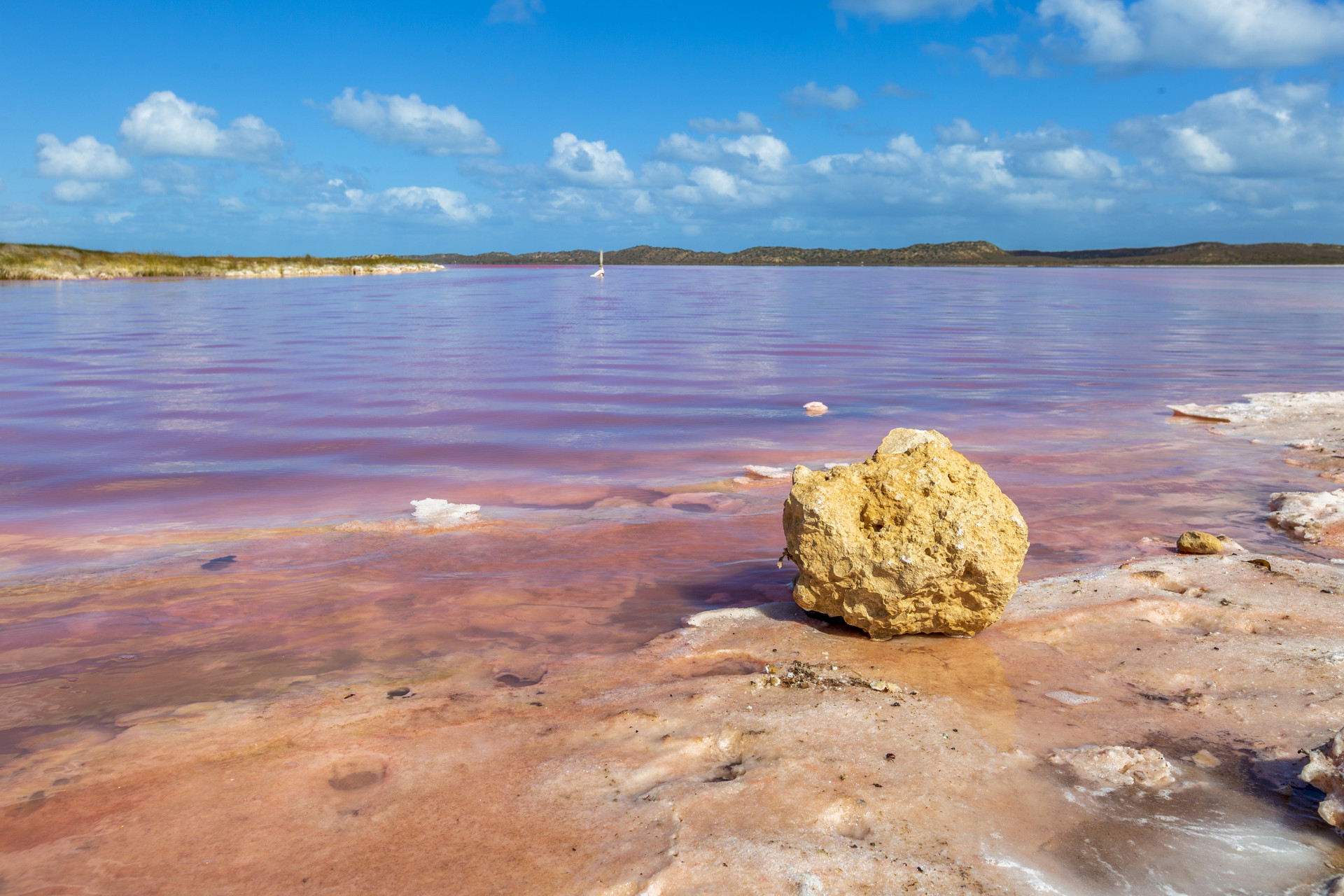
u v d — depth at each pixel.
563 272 120.62
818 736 3.07
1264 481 7.20
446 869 2.34
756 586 4.87
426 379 13.49
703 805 2.63
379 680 3.58
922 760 2.91
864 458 8.23
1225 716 3.24
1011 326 25.20
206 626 4.18
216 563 5.14
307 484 7.16
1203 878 2.34
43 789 2.74
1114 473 7.52
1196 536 5.35
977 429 9.62
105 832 2.52
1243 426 9.56
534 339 20.72
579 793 2.71
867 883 2.27
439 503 6.43
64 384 12.65
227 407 10.88
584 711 3.29
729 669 3.76
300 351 17.61
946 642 4.05
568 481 7.33
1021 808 2.64
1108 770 2.85
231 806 2.65
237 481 7.26
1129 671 3.65
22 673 3.63
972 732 3.12
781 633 4.17
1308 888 2.29
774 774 2.80
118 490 6.94
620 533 5.84
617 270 140.38
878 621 4.06
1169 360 16.33
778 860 2.35
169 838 2.49
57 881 2.30
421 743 3.03
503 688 3.51
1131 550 5.45
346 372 14.27
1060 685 3.55
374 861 2.38
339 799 2.69
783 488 7.11
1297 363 15.60
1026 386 13.08
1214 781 2.81
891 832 2.51
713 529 5.93
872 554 3.99
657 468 7.81
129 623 4.20
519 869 2.33
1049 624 4.20
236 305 32.91
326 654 3.86
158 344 18.64
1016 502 6.60
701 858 2.36
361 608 4.44
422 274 101.00
